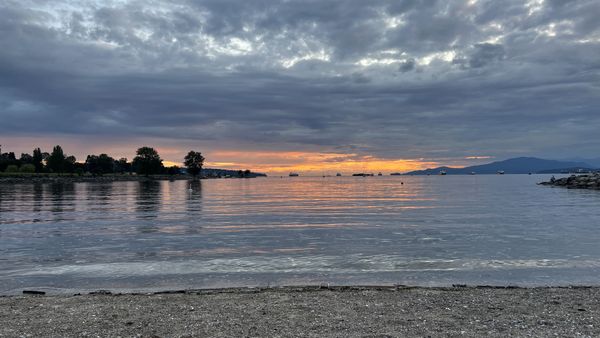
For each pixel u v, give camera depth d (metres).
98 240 26.14
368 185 185.38
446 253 20.98
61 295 13.47
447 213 44.72
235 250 22.33
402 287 14.05
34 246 23.75
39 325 10.27
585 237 26.20
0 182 173.12
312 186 181.12
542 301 12.21
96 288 14.69
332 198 81.81
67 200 73.06
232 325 10.09
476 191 106.56
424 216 41.50
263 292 13.43
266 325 10.08
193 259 19.78
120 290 14.38
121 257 20.31
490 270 17.20
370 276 16.30
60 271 17.27
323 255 20.70
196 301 12.34
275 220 39.03
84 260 19.58
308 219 39.91
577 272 16.80
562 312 11.06
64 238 27.05
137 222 37.28
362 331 9.59
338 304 11.94
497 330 9.64
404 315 10.86
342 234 28.66
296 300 12.41
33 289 14.59
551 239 25.44
